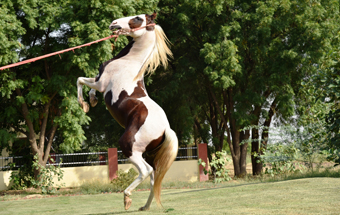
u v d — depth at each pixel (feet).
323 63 50.01
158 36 21.13
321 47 50.72
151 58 20.67
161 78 61.41
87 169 56.03
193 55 59.06
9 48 42.24
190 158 62.23
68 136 49.14
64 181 54.70
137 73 20.08
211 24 55.67
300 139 45.14
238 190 27.71
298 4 52.24
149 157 19.67
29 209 28.32
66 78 47.39
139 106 19.24
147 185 50.72
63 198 37.11
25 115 48.57
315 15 51.60
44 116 50.49
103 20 43.62
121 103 19.48
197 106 68.85
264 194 23.44
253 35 52.75
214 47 51.49
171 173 59.11
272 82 52.85
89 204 30.83
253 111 60.59
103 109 65.51
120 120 19.88
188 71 57.26
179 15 52.47
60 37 49.90
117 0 44.24
